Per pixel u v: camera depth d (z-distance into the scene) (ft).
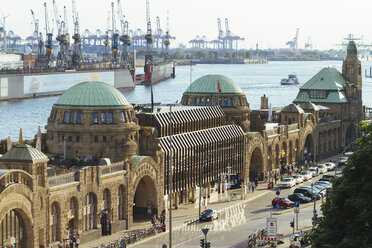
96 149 467.93
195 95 646.74
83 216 407.64
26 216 359.05
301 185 602.85
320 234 243.60
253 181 604.08
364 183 236.22
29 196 359.46
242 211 495.82
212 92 643.86
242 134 597.52
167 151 491.31
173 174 499.92
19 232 360.69
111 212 430.61
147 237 418.72
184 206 513.45
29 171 361.71
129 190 446.19
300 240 384.47
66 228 392.68
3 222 349.41
